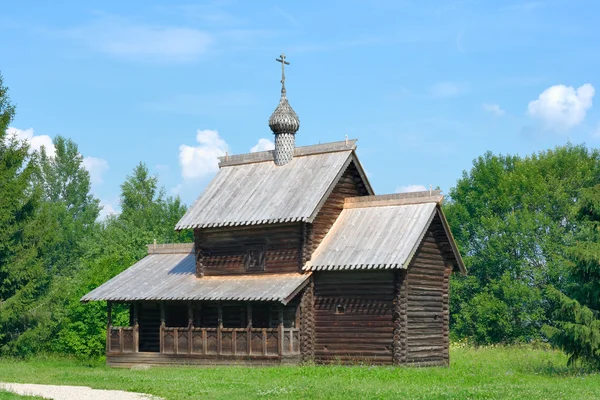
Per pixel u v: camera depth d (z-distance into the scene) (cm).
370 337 4072
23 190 5694
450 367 4009
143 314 4862
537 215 6944
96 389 3128
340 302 4162
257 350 4100
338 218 4441
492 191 7531
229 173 4806
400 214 4250
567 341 3553
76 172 10462
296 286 4072
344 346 4125
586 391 2786
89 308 5516
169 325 4741
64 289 5681
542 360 4362
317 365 4112
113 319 5559
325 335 4181
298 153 4662
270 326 4281
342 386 2964
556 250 6775
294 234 4259
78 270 8562
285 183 4475
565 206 7100
